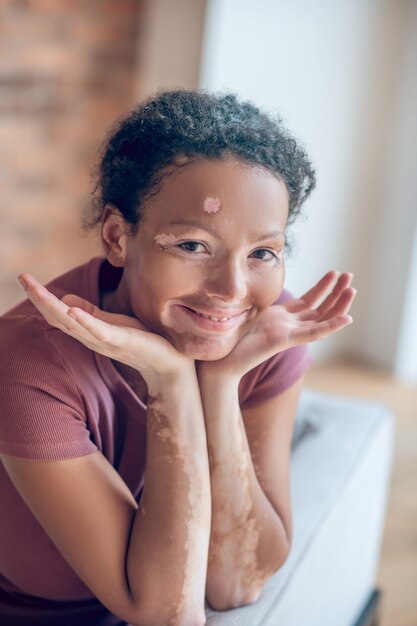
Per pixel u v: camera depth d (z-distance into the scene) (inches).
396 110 134.0
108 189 36.9
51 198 124.5
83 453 36.7
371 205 138.5
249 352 38.8
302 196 38.2
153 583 37.2
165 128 34.3
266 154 34.5
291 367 42.9
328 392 132.8
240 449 39.9
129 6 120.9
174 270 34.9
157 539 37.1
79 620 43.6
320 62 126.3
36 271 126.6
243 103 36.8
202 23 116.6
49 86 118.3
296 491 51.7
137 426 40.1
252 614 41.5
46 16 114.5
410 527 95.9
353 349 146.3
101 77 122.3
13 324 37.9
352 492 54.7
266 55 121.4
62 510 36.7
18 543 40.7
